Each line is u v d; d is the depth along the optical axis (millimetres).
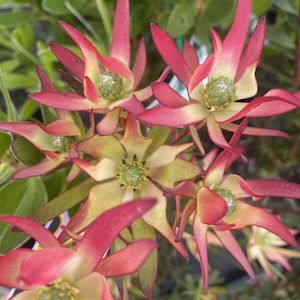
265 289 438
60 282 189
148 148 237
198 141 225
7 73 381
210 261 444
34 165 239
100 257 184
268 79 422
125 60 239
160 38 225
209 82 239
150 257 222
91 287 188
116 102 230
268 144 428
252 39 241
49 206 229
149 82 364
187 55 243
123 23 236
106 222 177
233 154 227
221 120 235
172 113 219
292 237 227
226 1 320
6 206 267
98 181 234
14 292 234
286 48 375
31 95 221
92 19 357
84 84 222
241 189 240
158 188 233
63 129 239
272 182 241
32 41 375
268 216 232
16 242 240
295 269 452
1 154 274
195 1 332
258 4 350
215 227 227
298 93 223
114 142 234
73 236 207
